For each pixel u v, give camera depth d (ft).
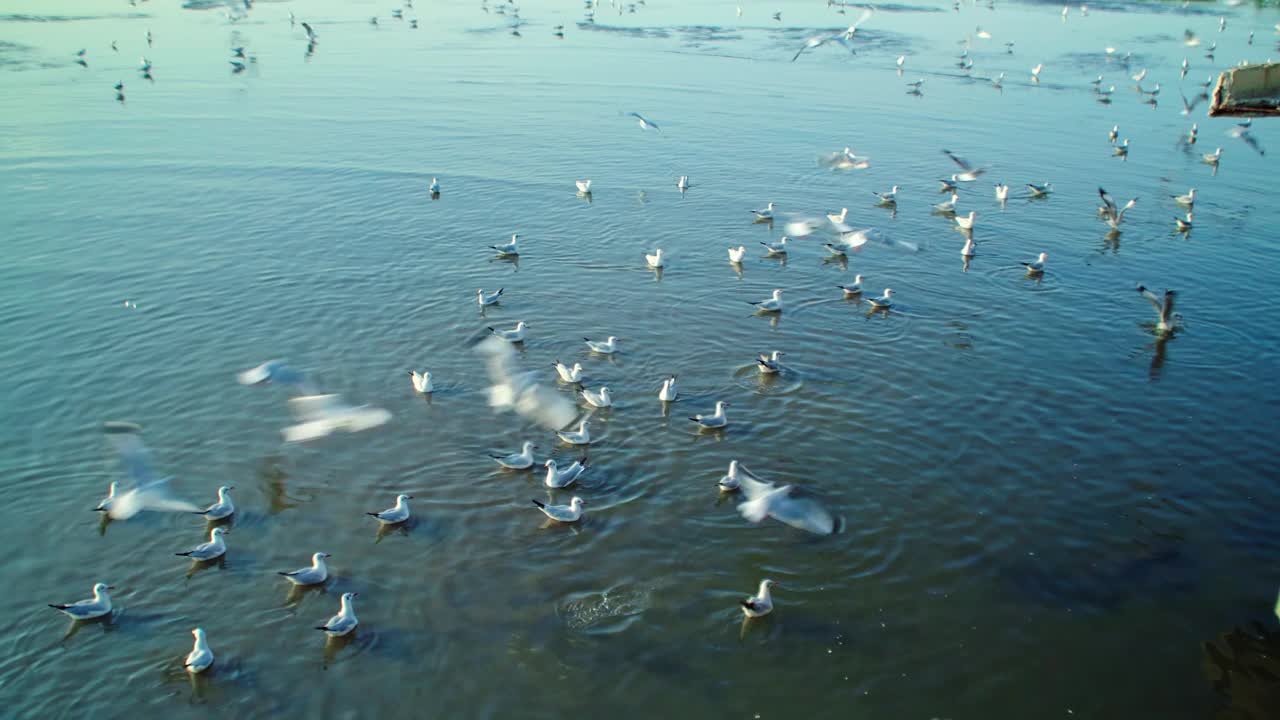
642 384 138.41
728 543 104.27
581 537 105.09
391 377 140.15
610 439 123.95
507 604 95.20
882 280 180.14
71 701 83.87
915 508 110.52
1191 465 119.85
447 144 268.21
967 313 165.17
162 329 155.33
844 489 113.80
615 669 87.40
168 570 100.22
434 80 349.82
